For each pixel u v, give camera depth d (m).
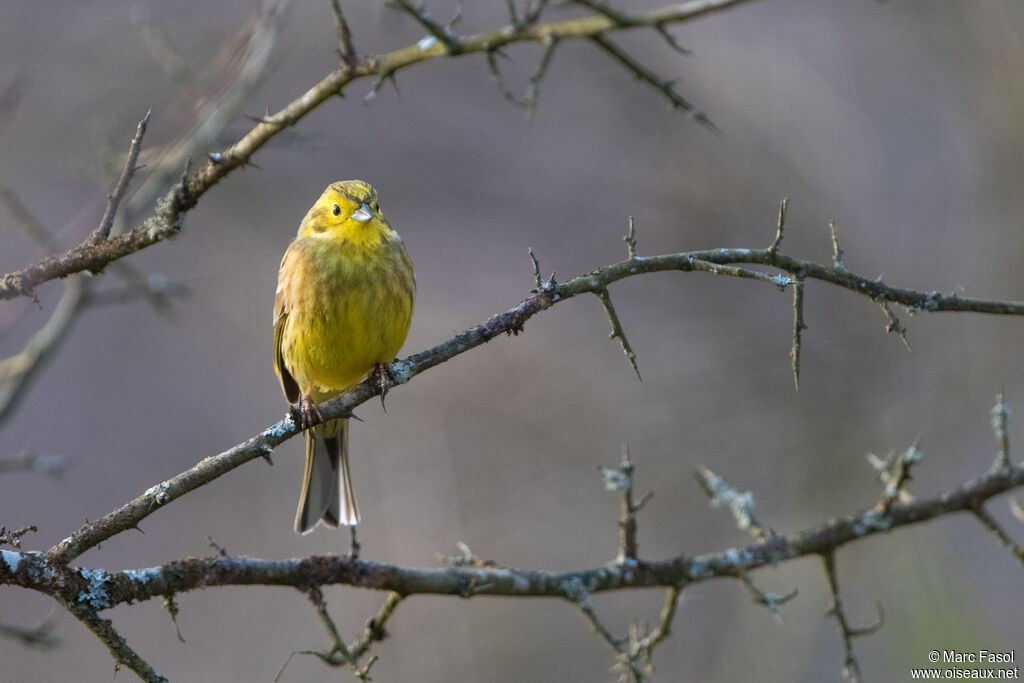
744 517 7.46
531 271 15.63
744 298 14.54
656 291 14.88
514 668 12.16
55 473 8.97
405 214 15.98
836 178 15.15
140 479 14.59
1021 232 14.05
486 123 16.20
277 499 14.30
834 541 7.36
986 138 14.61
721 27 15.88
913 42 15.26
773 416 13.80
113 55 15.78
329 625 6.24
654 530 13.34
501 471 13.74
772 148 15.34
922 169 14.93
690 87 15.63
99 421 14.93
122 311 15.45
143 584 5.79
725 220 15.15
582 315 14.88
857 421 13.65
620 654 6.94
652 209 15.48
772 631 12.38
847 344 14.05
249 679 12.51
